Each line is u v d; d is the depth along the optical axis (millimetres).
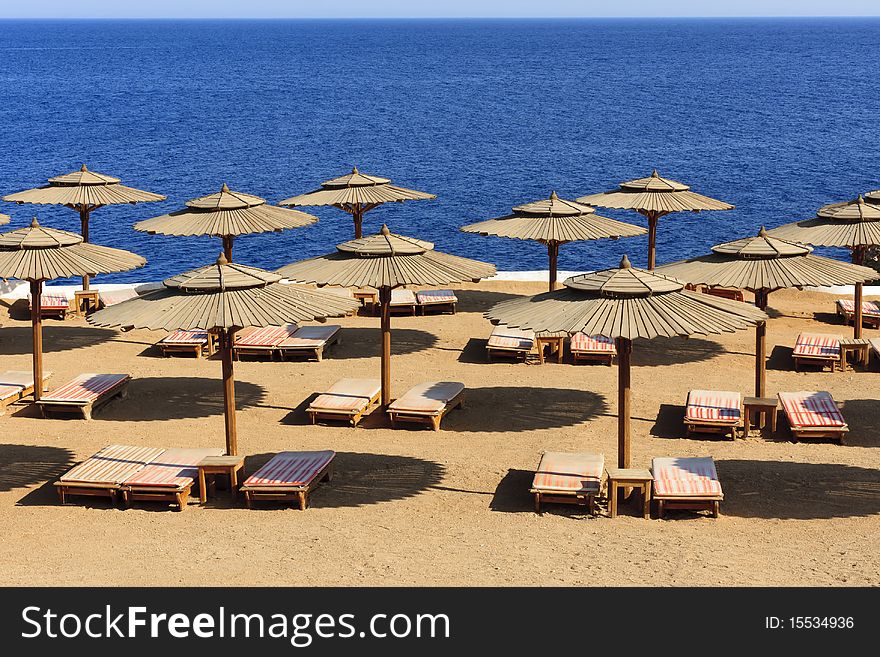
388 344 19203
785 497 15258
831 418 17781
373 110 120688
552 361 22797
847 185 68188
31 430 18672
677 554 13164
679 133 96500
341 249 19766
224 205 24984
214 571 12805
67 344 24469
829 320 26297
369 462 16938
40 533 14406
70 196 26453
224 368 15883
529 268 45156
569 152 84625
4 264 19453
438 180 70812
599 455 16000
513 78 176625
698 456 16766
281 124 105375
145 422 19062
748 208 60406
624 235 23938
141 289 28891
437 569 12742
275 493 15156
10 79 173875
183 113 116062
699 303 14844
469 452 17391
